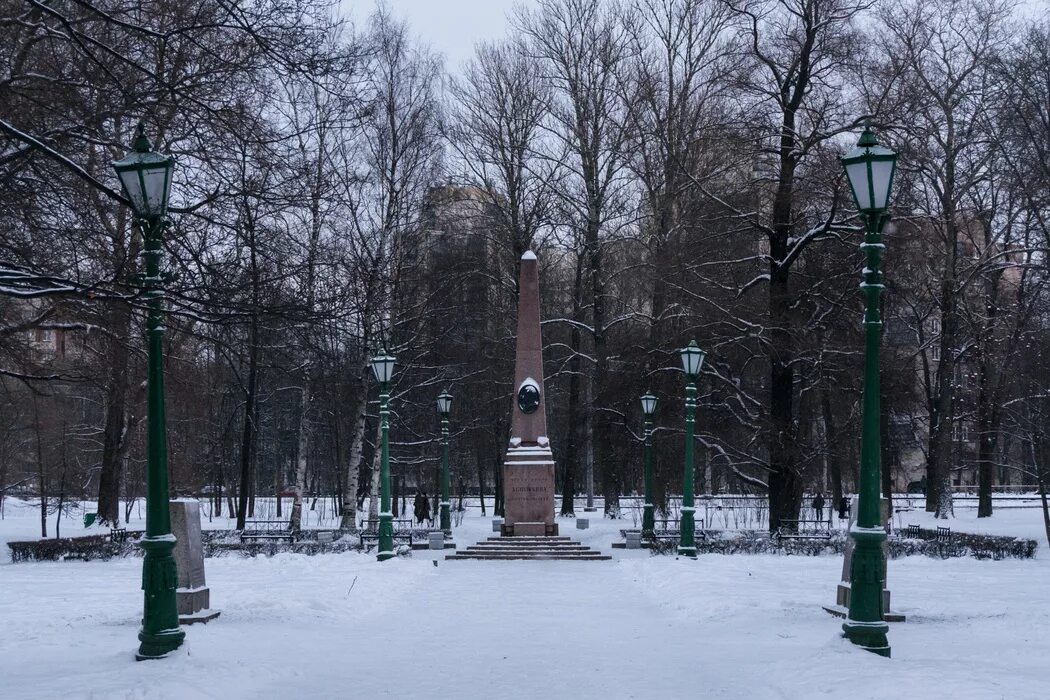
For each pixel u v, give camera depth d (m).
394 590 21.59
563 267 59.81
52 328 18.95
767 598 18.78
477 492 88.12
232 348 15.73
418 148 43.22
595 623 16.45
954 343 46.34
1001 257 46.62
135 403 39.28
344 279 35.72
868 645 12.16
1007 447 56.97
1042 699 8.98
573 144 48.34
